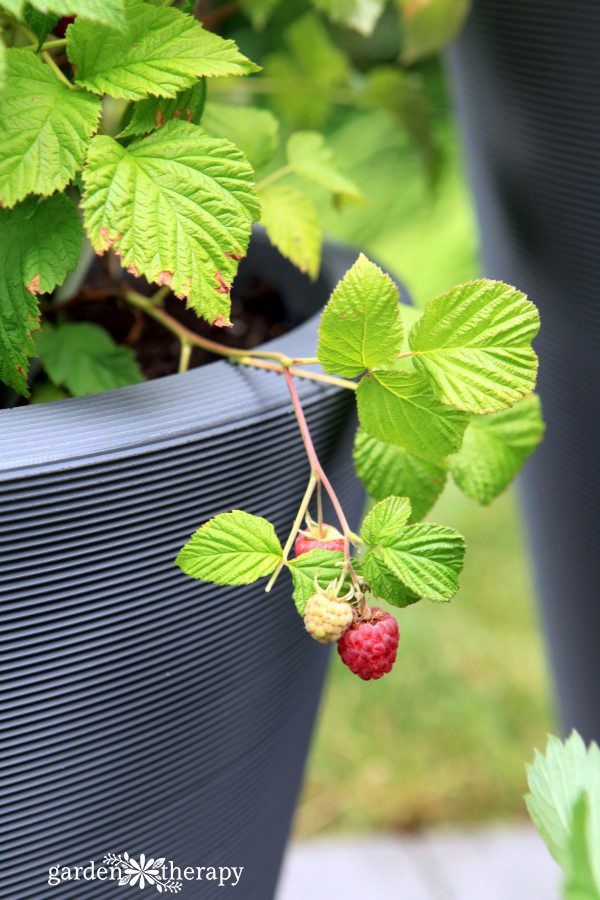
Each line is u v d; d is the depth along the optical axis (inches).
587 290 36.6
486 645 61.6
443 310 28.4
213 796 32.3
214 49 28.6
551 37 35.1
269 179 34.4
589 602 39.8
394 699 57.8
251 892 35.5
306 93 44.4
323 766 54.0
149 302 33.8
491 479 32.5
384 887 48.3
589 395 37.5
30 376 33.4
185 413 29.2
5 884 30.0
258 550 28.1
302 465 31.0
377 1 35.6
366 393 29.2
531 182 37.3
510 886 48.3
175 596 29.6
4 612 28.1
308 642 33.2
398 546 27.9
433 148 44.8
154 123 29.2
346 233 93.6
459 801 52.3
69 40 28.7
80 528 28.2
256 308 38.5
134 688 29.8
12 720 28.8
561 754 28.6
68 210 29.1
